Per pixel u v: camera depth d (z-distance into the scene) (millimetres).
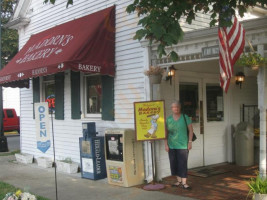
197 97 8852
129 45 8180
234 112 9789
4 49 19906
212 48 6477
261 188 5016
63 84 10102
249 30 5859
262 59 5539
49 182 8141
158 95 7602
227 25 5414
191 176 7996
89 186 7621
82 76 9523
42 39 10422
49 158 10555
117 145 7543
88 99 9523
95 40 8203
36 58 9312
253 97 10391
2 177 8906
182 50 7035
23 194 5375
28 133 11836
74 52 7852
